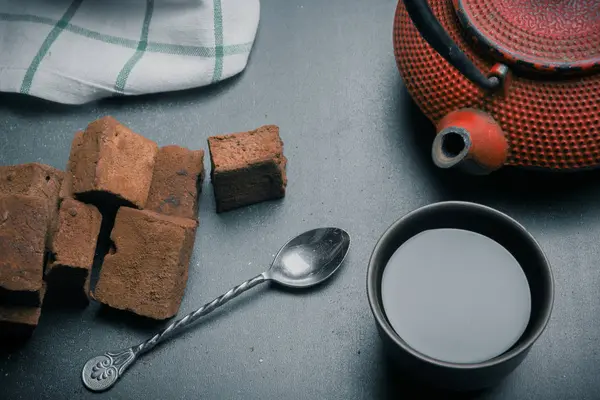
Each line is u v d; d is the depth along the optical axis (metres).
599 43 0.44
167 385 0.45
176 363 0.45
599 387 0.44
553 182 0.48
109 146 0.46
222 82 0.52
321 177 0.50
